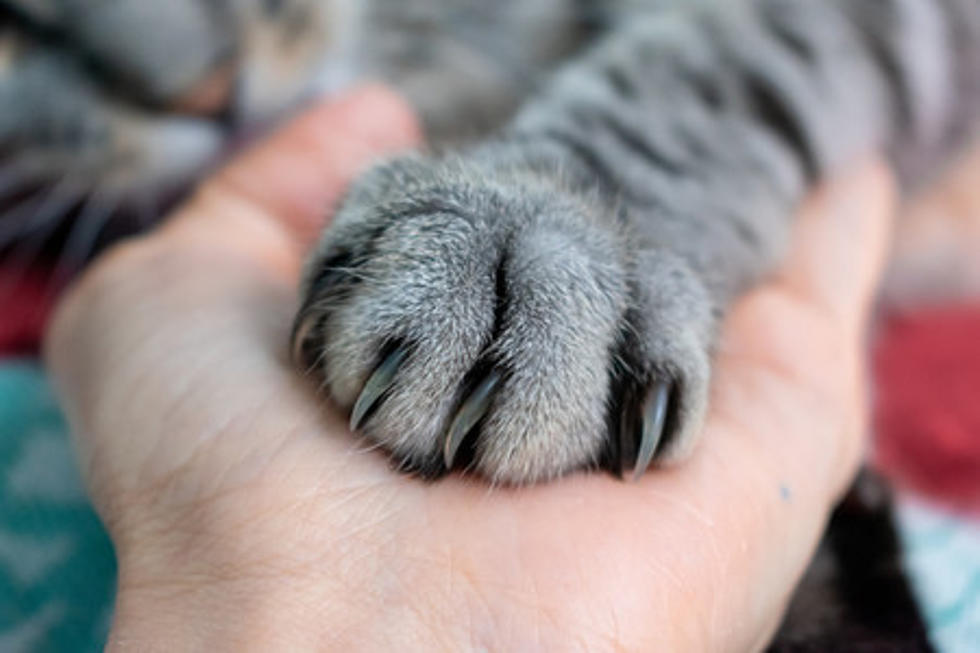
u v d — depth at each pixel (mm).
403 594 193
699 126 251
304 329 205
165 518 203
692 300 216
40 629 232
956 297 330
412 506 199
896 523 251
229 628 193
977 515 257
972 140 293
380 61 325
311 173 257
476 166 222
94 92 275
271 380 209
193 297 226
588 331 203
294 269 240
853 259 258
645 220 227
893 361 298
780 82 258
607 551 197
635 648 193
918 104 273
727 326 235
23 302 302
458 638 191
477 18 322
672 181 242
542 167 227
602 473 204
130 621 196
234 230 249
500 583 194
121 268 239
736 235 244
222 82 278
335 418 204
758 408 223
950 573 244
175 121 279
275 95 289
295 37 291
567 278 203
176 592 197
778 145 257
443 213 206
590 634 192
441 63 325
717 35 262
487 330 200
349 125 264
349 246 207
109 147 279
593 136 243
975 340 306
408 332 199
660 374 205
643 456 202
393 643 191
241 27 277
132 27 266
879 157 277
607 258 209
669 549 199
